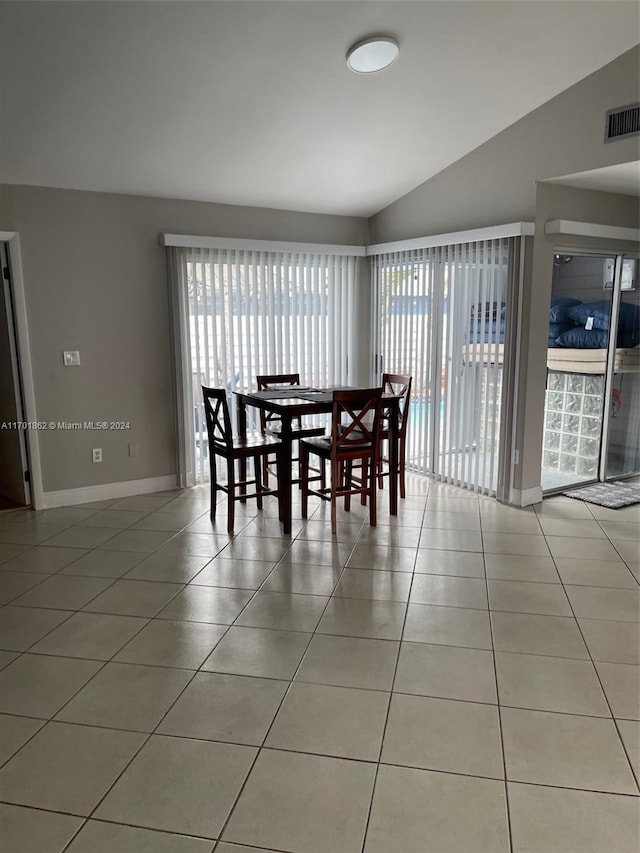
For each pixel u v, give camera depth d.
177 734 2.19
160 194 4.77
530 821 1.80
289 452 4.08
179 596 3.24
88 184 4.45
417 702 2.35
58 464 4.70
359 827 1.79
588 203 4.48
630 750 2.09
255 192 4.98
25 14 2.73
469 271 4.77
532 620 2.95
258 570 3.55
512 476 4.65
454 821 1.80
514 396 4.53
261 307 5.36
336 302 5.78
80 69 3.18
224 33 3.01
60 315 4.54
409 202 5.34
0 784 1.97
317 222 5.61
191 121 3.82
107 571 3.56
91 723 2.25
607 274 4.92
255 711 2.30
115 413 4.87
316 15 2.95
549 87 3.86
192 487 5.25
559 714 2.27
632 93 3.55
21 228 4.31
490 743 2.12
